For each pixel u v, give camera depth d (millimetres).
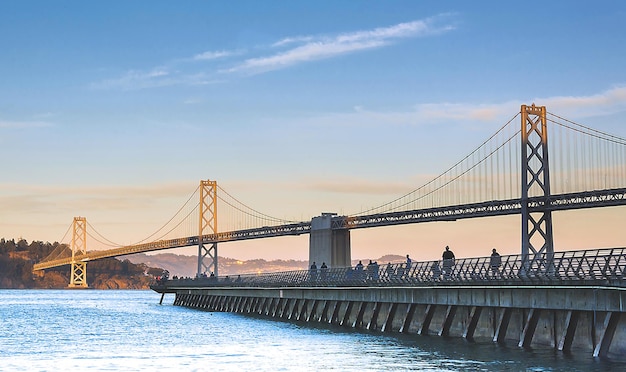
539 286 51938
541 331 54531
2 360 62375
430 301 65875
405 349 60000
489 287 57312
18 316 132500
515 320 57469
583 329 50656
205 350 67188
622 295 46281
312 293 90875
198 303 152875
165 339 79375
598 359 47938
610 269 46875
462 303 61625
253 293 114125
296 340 71188
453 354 55656
